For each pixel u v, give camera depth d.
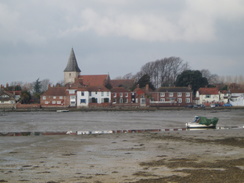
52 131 89.25
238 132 80.81
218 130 86.69
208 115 151.25
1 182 36.25
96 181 36.19
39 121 122.25
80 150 56.47
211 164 43.25
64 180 36.75
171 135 75.81
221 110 192.12
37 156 51.00
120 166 43.25
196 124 92.69
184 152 52.84
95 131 88.69
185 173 38.66
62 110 193.12
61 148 58.72
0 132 87.25
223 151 53.09
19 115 160.38
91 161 46.81
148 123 111.75
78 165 44.19
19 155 51.91
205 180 35.47
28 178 37.72
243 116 142.88
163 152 53.22
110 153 53.12
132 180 36.28
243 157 48.06
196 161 45.44
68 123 112.75
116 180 36.41
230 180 35.31
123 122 115.75
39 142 66.69
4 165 44.44
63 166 43.62
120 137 73.38
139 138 71.00
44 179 37.25
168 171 39.91
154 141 65.81
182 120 124.19
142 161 46.31
